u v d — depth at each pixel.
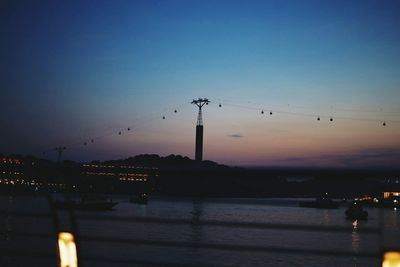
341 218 113.38
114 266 17.17
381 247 3.30
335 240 51.84
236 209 168.75
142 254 30.45
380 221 3.33
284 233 58.72
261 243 48.28
